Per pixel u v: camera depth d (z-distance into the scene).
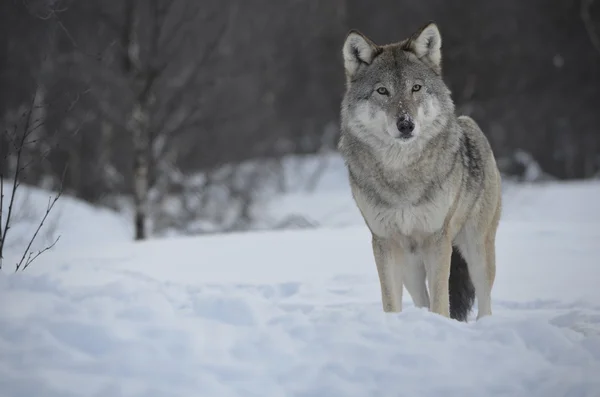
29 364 7.07
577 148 68.06
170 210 37.69
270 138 55.44
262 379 7.45
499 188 13.45
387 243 11.68
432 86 11.64
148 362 7.31
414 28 55.06
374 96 11.45
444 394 7.43
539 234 20.77
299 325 8.55
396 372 7.74
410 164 11.23
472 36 49.88
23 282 8.77
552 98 57.91
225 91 43.47
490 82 50.19
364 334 8.48
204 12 39.72
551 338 8.58
